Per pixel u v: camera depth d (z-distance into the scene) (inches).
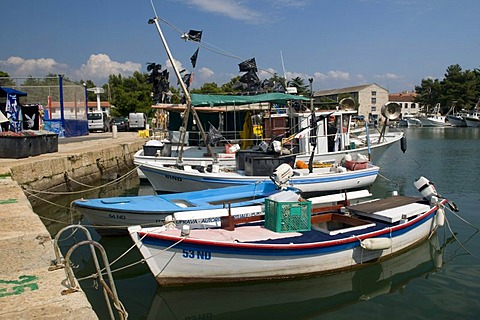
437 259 317.4
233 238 262.4
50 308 152.4
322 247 263.9
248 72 647.8
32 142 589.9
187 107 518.0
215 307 240.2
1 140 553.6
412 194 584.7
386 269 297.9
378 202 354.6
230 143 674.8
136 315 230.1
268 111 680.4
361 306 243.6
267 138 607.2
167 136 753.6
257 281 257.8
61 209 488.1
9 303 156.3
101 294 255.6
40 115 858.8
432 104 3484.3
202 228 285.0
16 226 258.2
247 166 484.7
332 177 487.5
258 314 233.9
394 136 765.9
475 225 407.5
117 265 303.9
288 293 257.6
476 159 959.6
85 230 194.4
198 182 477.4
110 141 1005.8
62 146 821.9
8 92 741.9
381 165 875.4
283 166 408.2
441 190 591.8
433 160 948.0
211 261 248.1
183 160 563.5
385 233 293.3
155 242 242.1
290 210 281.0
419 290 264.5
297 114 574.9
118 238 360.8
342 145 594.9
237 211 307.1
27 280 177.6
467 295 256.7
